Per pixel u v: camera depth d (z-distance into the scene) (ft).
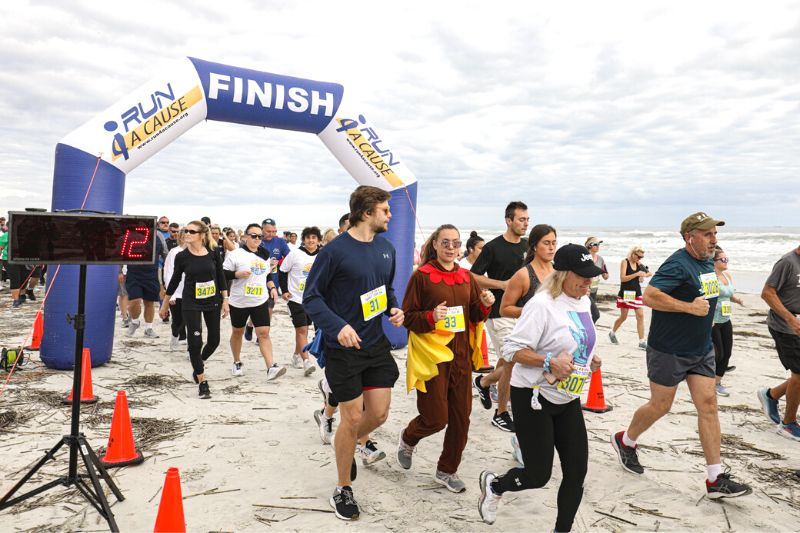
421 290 11.73
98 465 10.89
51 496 11.47
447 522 10.77
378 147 26.91
